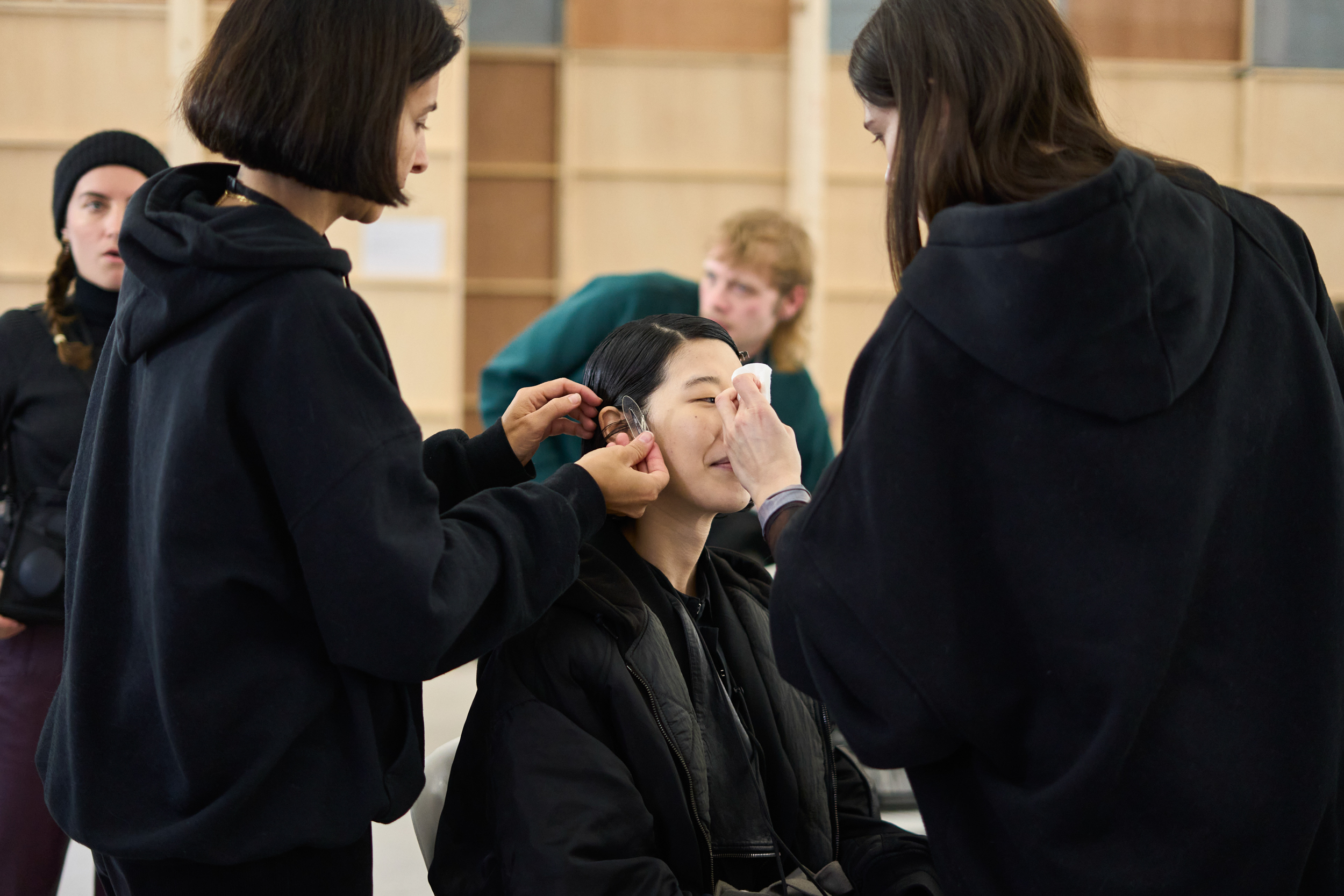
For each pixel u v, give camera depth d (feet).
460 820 4.07
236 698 3.23
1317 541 3.11
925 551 3.06
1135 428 2.96
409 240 19.89
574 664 3.95
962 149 3.18
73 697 3.43
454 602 3.24
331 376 3.22
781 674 3.43
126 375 3.59
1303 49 20.58
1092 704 2.97
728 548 7.30
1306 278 3.46
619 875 3.55
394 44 3.32
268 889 3.42
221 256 3.18
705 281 9.37
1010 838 3.13
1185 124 20.67
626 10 20.94
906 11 3.32
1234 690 3.02
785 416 9.59
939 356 3.08
